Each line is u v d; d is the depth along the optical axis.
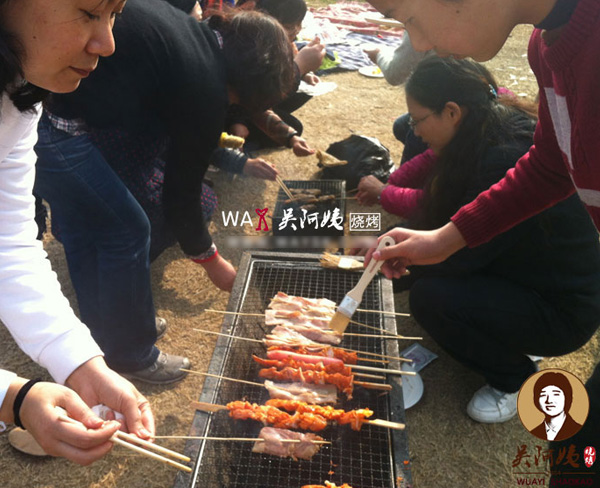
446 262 2.53
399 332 3.18
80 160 2.16
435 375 2.90
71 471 2.39
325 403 2.06
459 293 2.52
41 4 0.92
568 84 1.13
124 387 1.46
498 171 2.33
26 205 1.48
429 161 3.48
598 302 2.41
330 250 3.67
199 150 2.33
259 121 4.06
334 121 5.34
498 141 2.36
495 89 2.56
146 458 2.46
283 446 1.86
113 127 2.28
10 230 1.45
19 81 1.07
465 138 2.38
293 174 4.55
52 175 2.14
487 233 1.97
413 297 2.68
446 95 2.35
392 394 2.00
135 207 2.36
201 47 2.17
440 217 2.66
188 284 3.49
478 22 1.09
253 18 2.26
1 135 1.25
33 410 1.26
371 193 3.65
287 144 4.08
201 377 2.89
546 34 1.16
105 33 1.03
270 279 2.59
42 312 1.44
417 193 3.30
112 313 2.51
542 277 2.41
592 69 1.05
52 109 2.08
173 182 2.45
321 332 2.29
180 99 2.16
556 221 2.25
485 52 1.19
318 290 2.56
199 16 3.72
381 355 2.14
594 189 1.25
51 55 0.99
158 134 2.70
